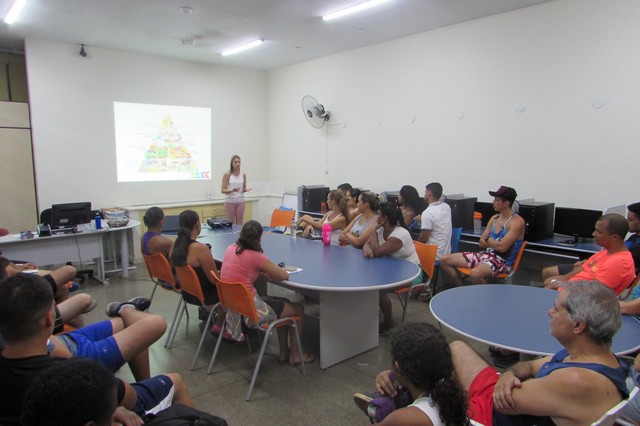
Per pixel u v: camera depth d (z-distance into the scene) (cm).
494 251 367
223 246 368
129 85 607
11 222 550
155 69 629
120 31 501
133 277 508
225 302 262
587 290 130
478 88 461
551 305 214
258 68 731
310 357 293
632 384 136
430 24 477
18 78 594
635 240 289
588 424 121
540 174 420
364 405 164
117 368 178
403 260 310
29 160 554
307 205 611
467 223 457
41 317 126
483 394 154
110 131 596
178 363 292
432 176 516
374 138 581
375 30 501
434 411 115
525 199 422
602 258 261
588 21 376
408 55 527
